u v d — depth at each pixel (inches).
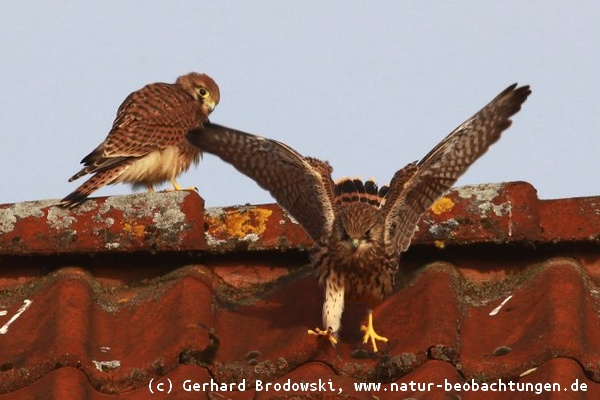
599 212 410.6
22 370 353.4
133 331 384.5
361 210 394.9
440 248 415.2
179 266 421.1
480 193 414.0
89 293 401.4
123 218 417.7
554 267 402.6
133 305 403.9
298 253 425.1
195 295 394.6
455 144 391.9
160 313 391.2
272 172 397.1
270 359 362.9
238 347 380.2
